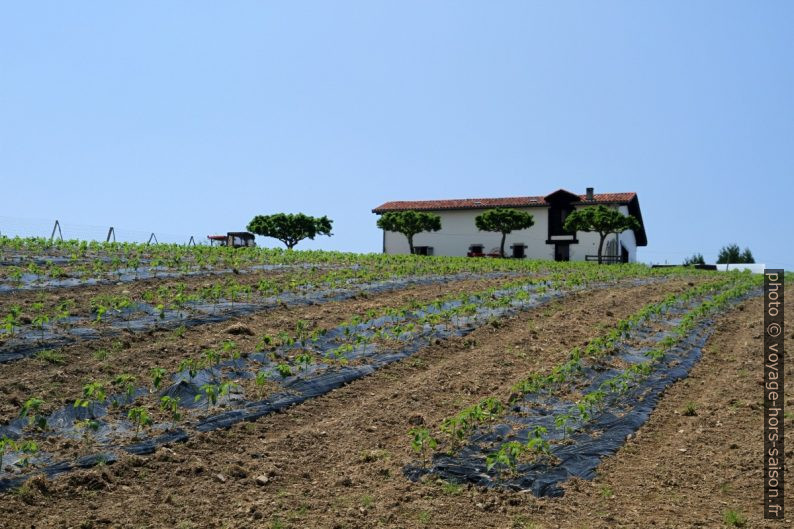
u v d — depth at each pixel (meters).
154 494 6.62
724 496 7.13
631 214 51.00
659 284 22.33
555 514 6.62
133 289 13.99
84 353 9.91
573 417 8.85
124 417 8.12
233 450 7.70
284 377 9.81
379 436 8.38
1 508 6.07
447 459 7.68
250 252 22.11
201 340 11.04
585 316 15.69
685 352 13.27
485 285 18.83
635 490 7.27
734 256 56.28
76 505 6.30
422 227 44.66
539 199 48.41
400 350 11.73
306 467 7.46
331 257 22.73
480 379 10.71
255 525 6.12
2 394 8.24
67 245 19.23
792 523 6.46
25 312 11.31
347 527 6.16
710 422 9.50
